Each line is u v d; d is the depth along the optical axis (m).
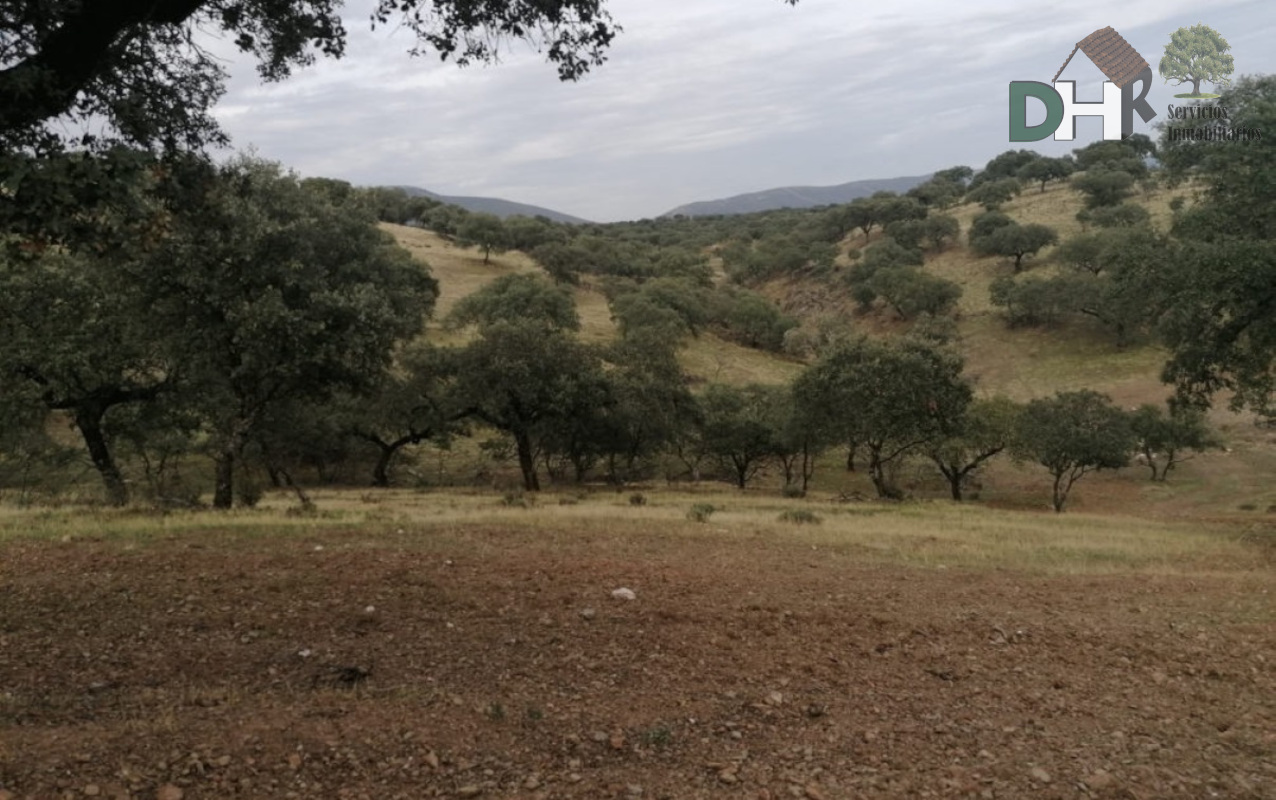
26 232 4.45
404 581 7.35
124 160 4.41
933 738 4.46
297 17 6.52
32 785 3.39
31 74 4.54
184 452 28.52
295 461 37.22
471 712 4.44
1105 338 62.66
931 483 39.38
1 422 18.00
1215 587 9.59
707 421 36.94
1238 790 3.96
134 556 8.31
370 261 17.55
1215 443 38.81
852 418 29.42
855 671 5.55
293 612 6.28
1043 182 110.25
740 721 4.57
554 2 6.38
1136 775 4.08
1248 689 5.55
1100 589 9.25
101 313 15.85
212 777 3.58
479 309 57.06
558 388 30.69
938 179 153.00
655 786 3.74
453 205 117.44
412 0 6.41
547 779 3.76
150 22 5.58
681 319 64.50
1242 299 16.39
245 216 13.03
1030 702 5.12
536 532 11.94
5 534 9.80
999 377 59.41
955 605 7.82
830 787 3.79
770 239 118.50
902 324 76.81
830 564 10.23
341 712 4.34
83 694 4.55
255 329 13.57
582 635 5.98
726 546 11.55
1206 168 17.75
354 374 16.17
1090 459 29.94
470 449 44.31
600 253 92.88
